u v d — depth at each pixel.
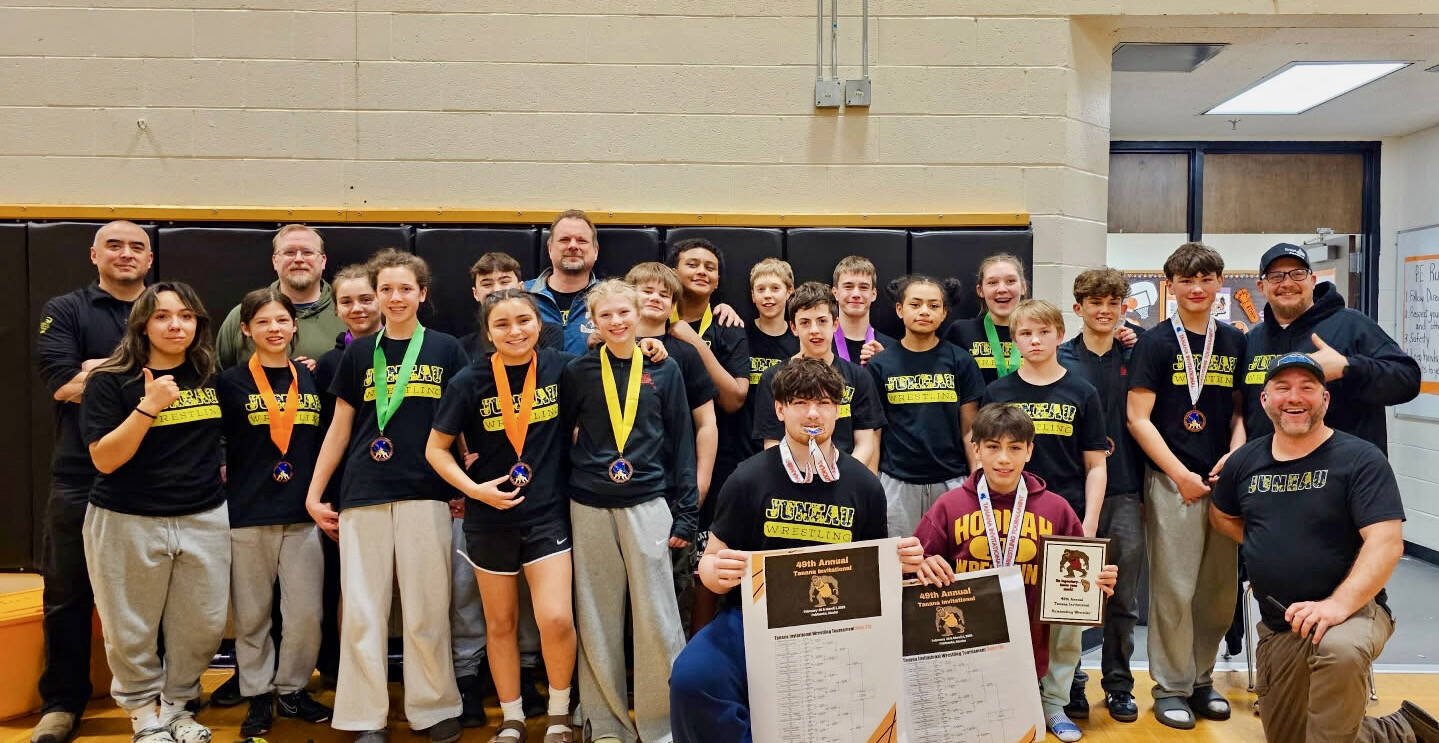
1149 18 3.98
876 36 3.96
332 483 3.02
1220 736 2.90
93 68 3.88
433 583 2.79
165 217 3.83
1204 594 3.07
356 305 3.14
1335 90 4.88
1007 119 3.97
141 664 2.75
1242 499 2.62
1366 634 2.33
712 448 3.00
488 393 2.71
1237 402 3.09
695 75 3.96
